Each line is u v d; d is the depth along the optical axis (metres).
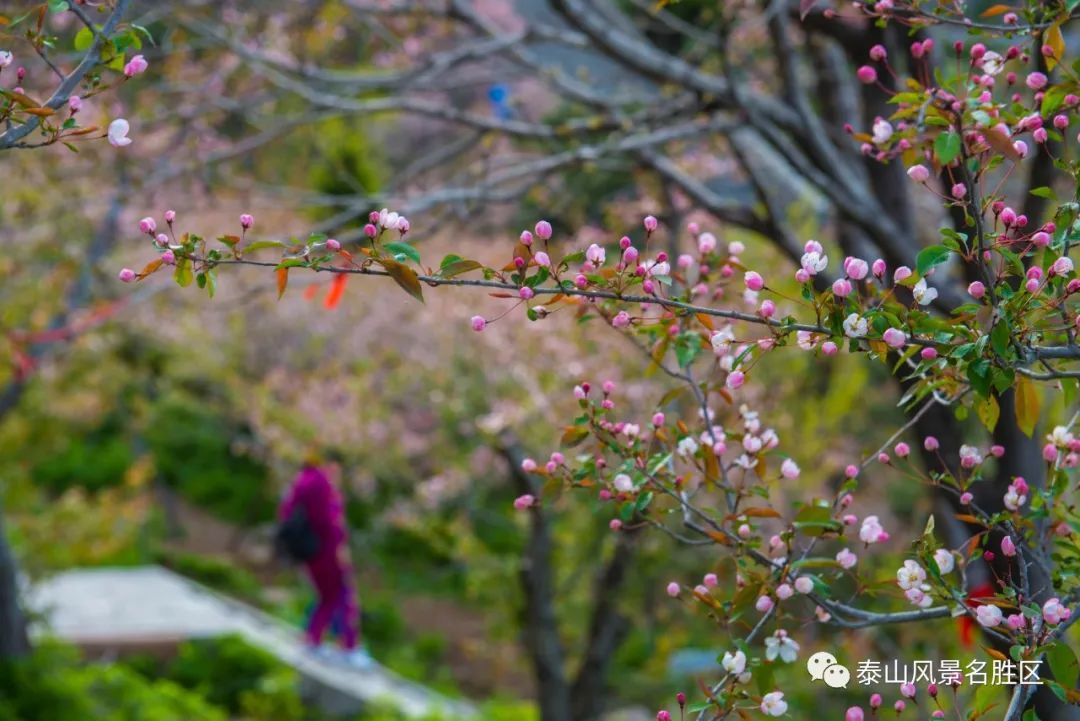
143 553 16.06
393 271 2.00
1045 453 2.45
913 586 2.21
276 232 8.97
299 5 7.02
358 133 11.08
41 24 2.17
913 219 5.35
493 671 14.52
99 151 6.93
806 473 8.18
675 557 8.45
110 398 12.48
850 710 2.22
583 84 6.94
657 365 2.82
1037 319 2.04
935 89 2.15
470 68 9.59
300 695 11.54
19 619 10.38
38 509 13.87
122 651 11.86
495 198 5.70
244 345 13.34
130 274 2.00
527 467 2.58
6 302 9.66
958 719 2.21
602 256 2.13
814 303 2.03
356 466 13.82
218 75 7.39
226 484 19.06
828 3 4.76
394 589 17.14
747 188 9.32
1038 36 2.54
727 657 2.30
